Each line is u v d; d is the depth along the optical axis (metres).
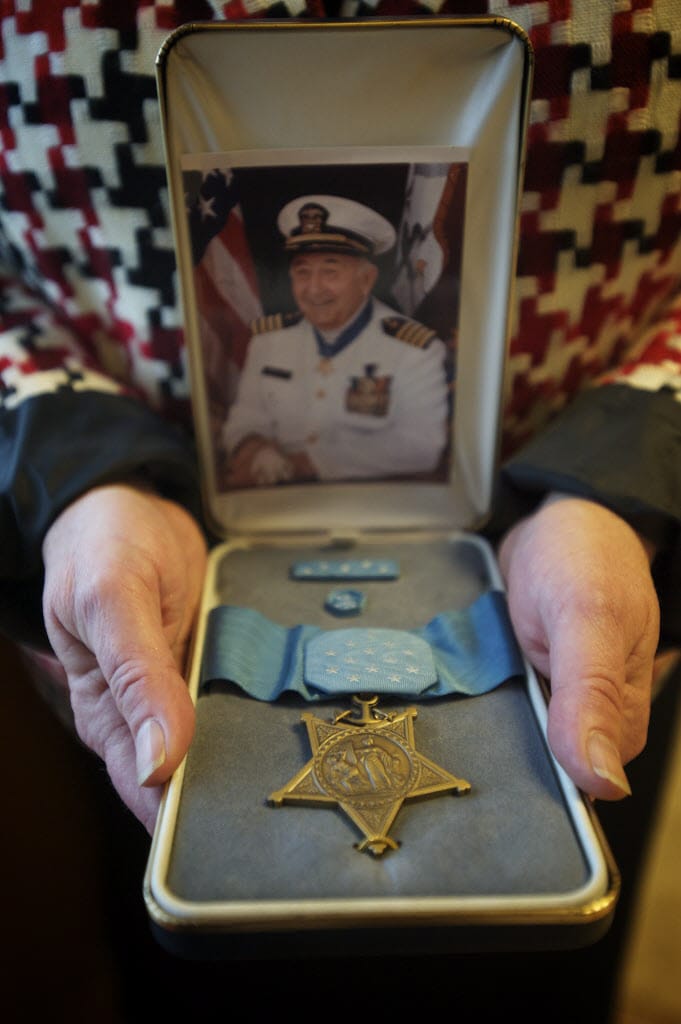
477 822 0.24
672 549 0.29
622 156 0.30
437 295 0.31
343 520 0.35
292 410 0.33
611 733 0.23
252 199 0.30
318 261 0.31
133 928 0.32
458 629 0.30
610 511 0.29
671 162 0.31
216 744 0.26
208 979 0.33
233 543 0.35
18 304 0.35
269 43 0.27
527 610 0.28
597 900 0.22
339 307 0.32
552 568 0.27
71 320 0.35
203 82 0.28
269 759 0.26
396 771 0.25
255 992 0.34
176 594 0.29
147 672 0.24
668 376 0.32
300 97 0.28
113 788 0.27
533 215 0.31
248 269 0.31
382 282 0.31
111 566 0.26
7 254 0.35
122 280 0.33
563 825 0.24
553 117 0.30
